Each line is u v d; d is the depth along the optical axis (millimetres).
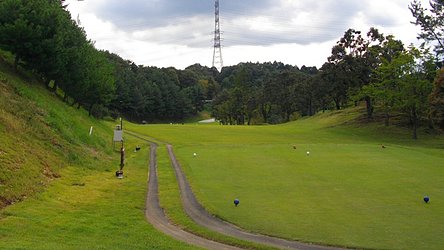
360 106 99250
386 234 17281
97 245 14891
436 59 71375
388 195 24156
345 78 81438
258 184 27219
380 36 79000
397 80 66750
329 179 28922
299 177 29672
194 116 196000
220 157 40094
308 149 46438
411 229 17922
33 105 36281
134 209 21297
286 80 140750
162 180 29250
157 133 72375
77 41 55344
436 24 71500
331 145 50625
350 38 80688
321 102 135500
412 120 74500
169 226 18938
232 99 146125
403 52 69688
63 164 29250
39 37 44656
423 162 36875
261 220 19188
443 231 17703
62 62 47906
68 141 34844
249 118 148625
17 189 21281
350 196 23844
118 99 140625
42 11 45719
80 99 57375
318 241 16516
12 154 25062
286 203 22203
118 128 42281
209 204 22000
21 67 49531
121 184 27344
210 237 17312
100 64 62562
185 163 36531
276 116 150375
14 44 43500
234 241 16672
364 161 37406
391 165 35156
